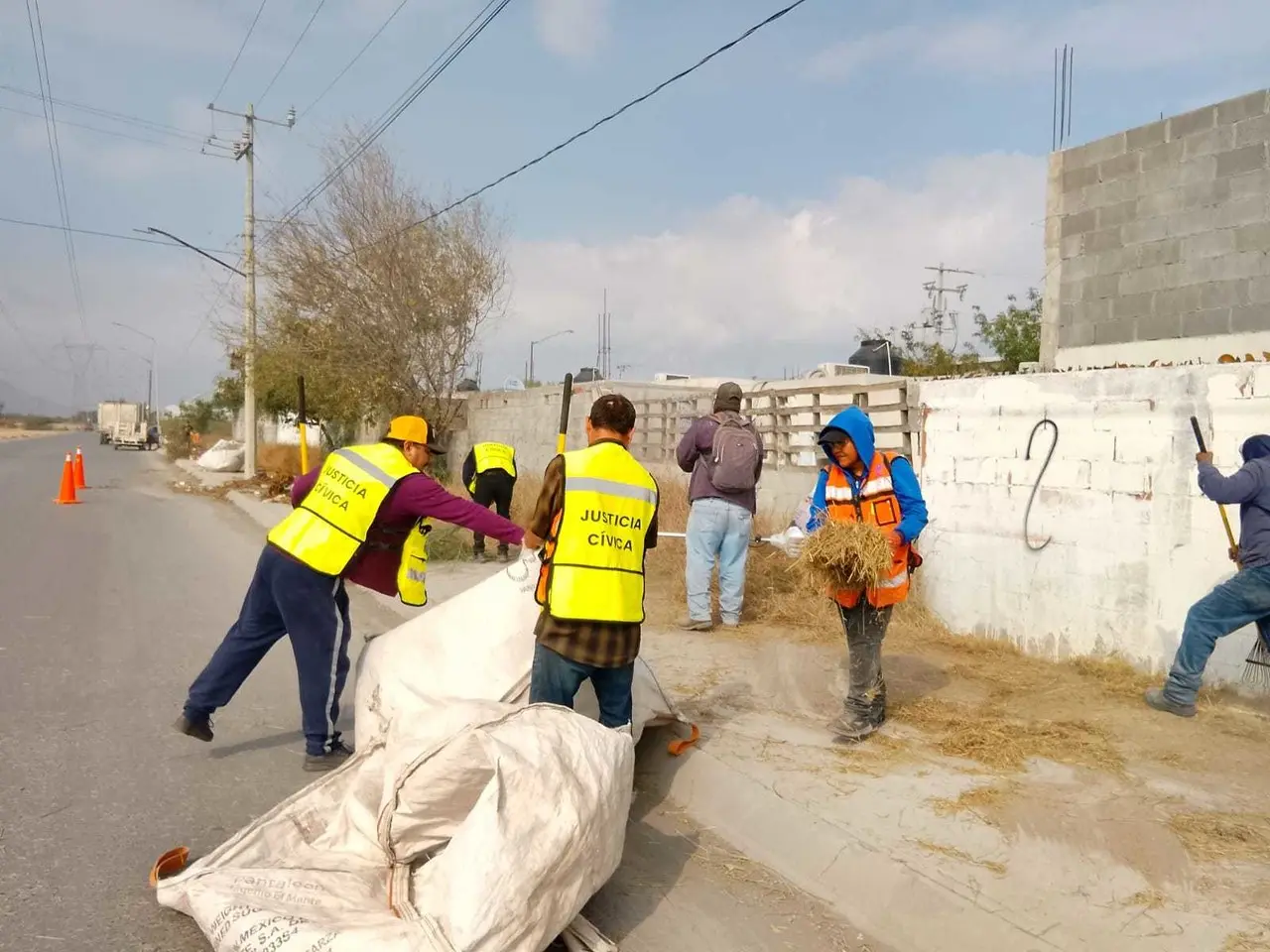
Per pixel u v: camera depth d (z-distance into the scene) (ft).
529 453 64.03
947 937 11.24
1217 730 17.26
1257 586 16.81
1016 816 13.62
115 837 13.80
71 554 40.91
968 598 24.35
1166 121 29.17
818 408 32.50
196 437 160.66
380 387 67.51
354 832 11.96
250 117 84.84
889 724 17.74
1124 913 11.10
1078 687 19.99
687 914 12.09
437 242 67.82
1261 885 11.73
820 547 16.15
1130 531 20.59
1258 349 26.68
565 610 13.16
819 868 12.94
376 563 16.57
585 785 10.53
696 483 25.88
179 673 22.44
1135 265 30.09
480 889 9.51
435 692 14.26
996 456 23.56
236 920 9.94
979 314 94.84
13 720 18.80
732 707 18.99
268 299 71.31
